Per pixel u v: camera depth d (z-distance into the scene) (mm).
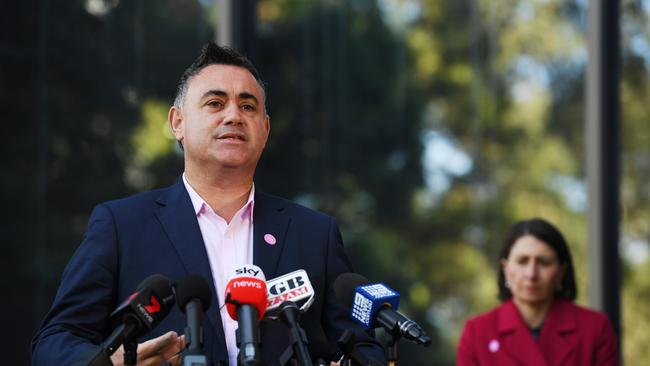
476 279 14109
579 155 14641
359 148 13820
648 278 14086
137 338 4695
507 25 14758
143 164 11055
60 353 5109
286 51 13602
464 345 9625
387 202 13883
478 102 14523
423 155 14180
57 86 10703
